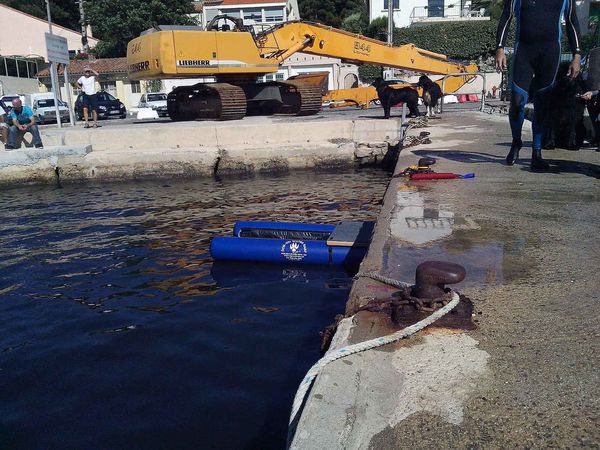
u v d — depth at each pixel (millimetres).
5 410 3383
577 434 1907
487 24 41500
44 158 13664
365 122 14367
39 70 48562
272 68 16438
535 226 4473
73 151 13727
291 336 4230
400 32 43406
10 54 49438
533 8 6184
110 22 45344
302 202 9844
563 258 3682
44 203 11023
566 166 7219
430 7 47188
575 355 2422
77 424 3184
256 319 4609
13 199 11695
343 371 2328
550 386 2191
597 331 2635
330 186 11508
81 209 10164
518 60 6551
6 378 3797
